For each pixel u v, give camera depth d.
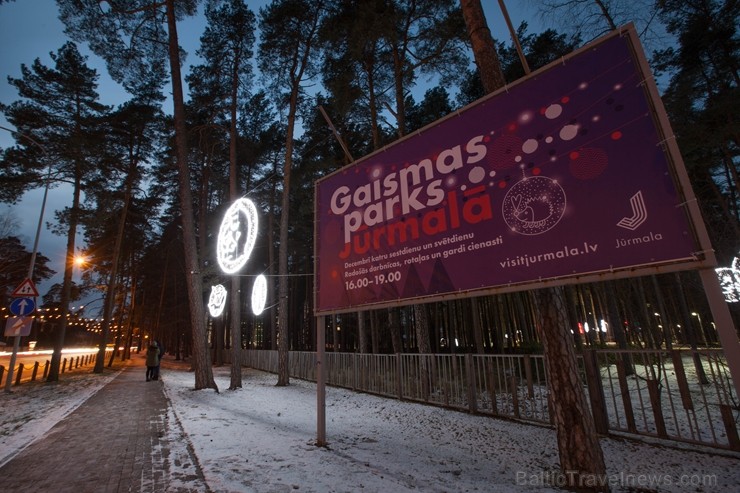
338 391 12.02
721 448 4.79
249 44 18.12
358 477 4.01
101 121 20.97
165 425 6.39
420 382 9.52
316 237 6.50
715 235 14.05
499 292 4.00
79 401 9.44
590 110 3.68
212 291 19.19
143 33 15.27
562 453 3.93
